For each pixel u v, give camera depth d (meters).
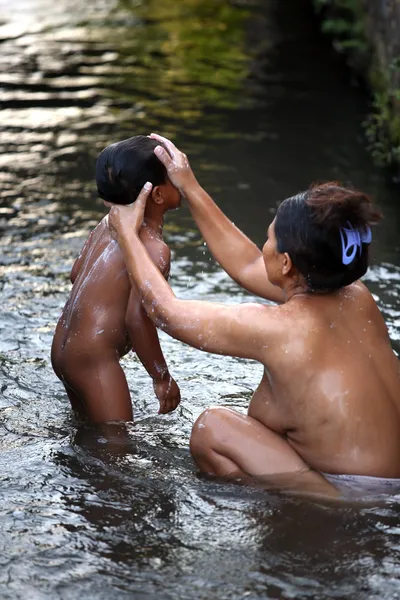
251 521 4.43
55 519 4.45
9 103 12.23
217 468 4.79
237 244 5.24
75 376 5.45
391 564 4.11
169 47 15.05
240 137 11.21
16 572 4.02
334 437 4.53
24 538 4.28
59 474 4.89
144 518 4.47
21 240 8.37
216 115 11.95
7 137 11.05
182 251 8.23
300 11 17.25
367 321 4.71
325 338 4.54
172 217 9.08
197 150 10.73
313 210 4.45
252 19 16.80
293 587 3.94
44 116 11.79
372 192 9.57
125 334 5.45
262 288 5.16
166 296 4.75
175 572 4.04
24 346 6.50
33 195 9.45
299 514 4.48
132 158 5.25
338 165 10.36
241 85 13.22
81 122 11.61
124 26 16.28
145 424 5.50
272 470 4.66
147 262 4.91
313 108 12.31
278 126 11.62
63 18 16.73
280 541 4.28
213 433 4.78
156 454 5.13
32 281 7.55
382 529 4.36
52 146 10.80
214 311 4.62
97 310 5.36
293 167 10.27
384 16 11.68
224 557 4.16
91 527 4.39
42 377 6.11
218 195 9.44
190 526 4.40
